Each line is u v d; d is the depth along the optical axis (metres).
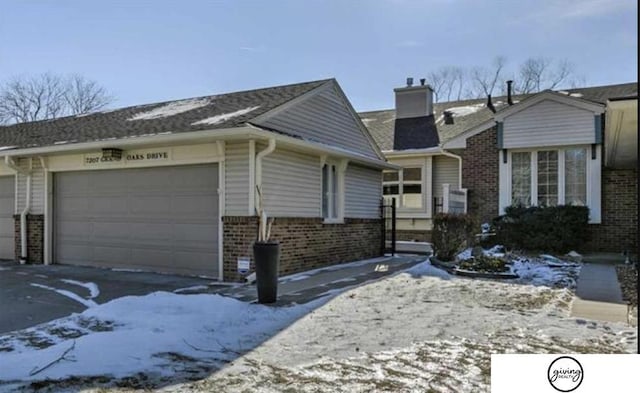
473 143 15.29
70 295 8.17
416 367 4.48
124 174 11.26
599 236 13.57
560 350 4.90
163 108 13.66
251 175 9.44
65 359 4.58
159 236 10.70
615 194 13.49
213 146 9.85
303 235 10.98
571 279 9.33
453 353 4.88
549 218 13.35
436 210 16.86
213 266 9.94
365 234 14.12
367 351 4.97
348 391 3.92
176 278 9.88
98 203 11.66
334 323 6.07
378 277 9.81
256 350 5.02
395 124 20.48
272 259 7.19
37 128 15.30
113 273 10.59
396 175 18.50
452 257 11.39
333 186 12.76
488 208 14.99
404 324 6.02
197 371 4.39
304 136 11.49
